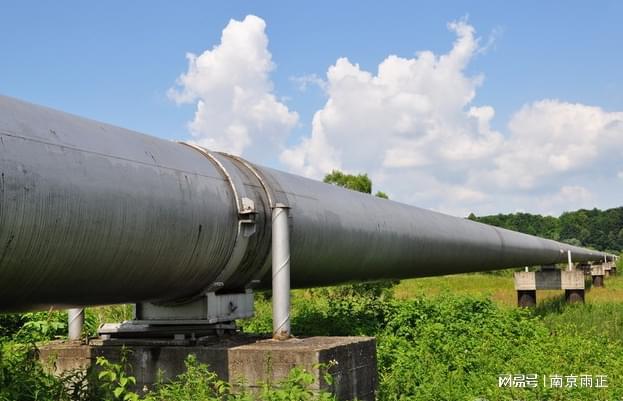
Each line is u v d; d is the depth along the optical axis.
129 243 6.43
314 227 9.05
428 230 12.65
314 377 7.18
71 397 7.59
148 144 7.13
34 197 5.46
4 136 5.40
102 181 6.11
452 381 9.89
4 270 5.51
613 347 12.45
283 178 9.14
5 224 5.28
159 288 7.38
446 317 14.16
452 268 15.22
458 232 14.39
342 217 9.80
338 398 7.51
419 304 14.66
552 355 11.55
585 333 14.96
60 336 11.13
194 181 7.35
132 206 6.38
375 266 11.14
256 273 8.55
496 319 14.70
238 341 8.15
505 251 18.48
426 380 9.77
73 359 8.21
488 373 10.48
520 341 13.34
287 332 8.23
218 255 7.71
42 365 8.08
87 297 6.66
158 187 6.75
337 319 13.23
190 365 7.48
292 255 8.80
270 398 6.61
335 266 9.95
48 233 5.62
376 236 10.60
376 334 12.53
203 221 7.32
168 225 6.84
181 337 8.00
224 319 8.31
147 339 8.19
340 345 7.70
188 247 7.20
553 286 23.84
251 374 7.44
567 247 30.70
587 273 43.50
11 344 8.76
